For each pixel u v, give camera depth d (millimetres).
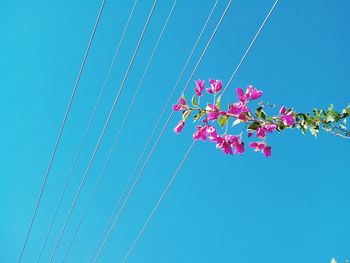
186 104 1266
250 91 1248
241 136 1262
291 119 1280
